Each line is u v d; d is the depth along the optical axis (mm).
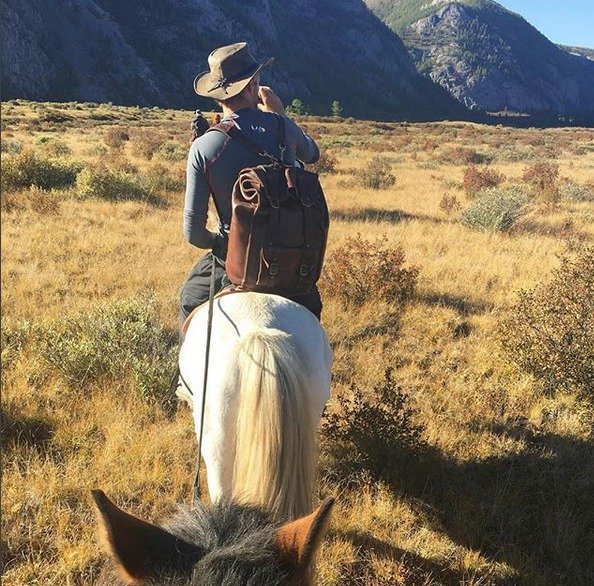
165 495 3578
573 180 23031
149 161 22656
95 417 4312
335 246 9891
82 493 3574
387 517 3482
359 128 62469
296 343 2334
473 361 5727
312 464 2186
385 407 4793
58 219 11062
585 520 3598
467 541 3389
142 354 4980
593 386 4871
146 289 7371
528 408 4879
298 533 1482
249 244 2473
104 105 77562
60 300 6938
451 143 47469
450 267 8648
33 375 4859
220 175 2582
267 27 192125
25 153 15008
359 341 6070
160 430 4172
